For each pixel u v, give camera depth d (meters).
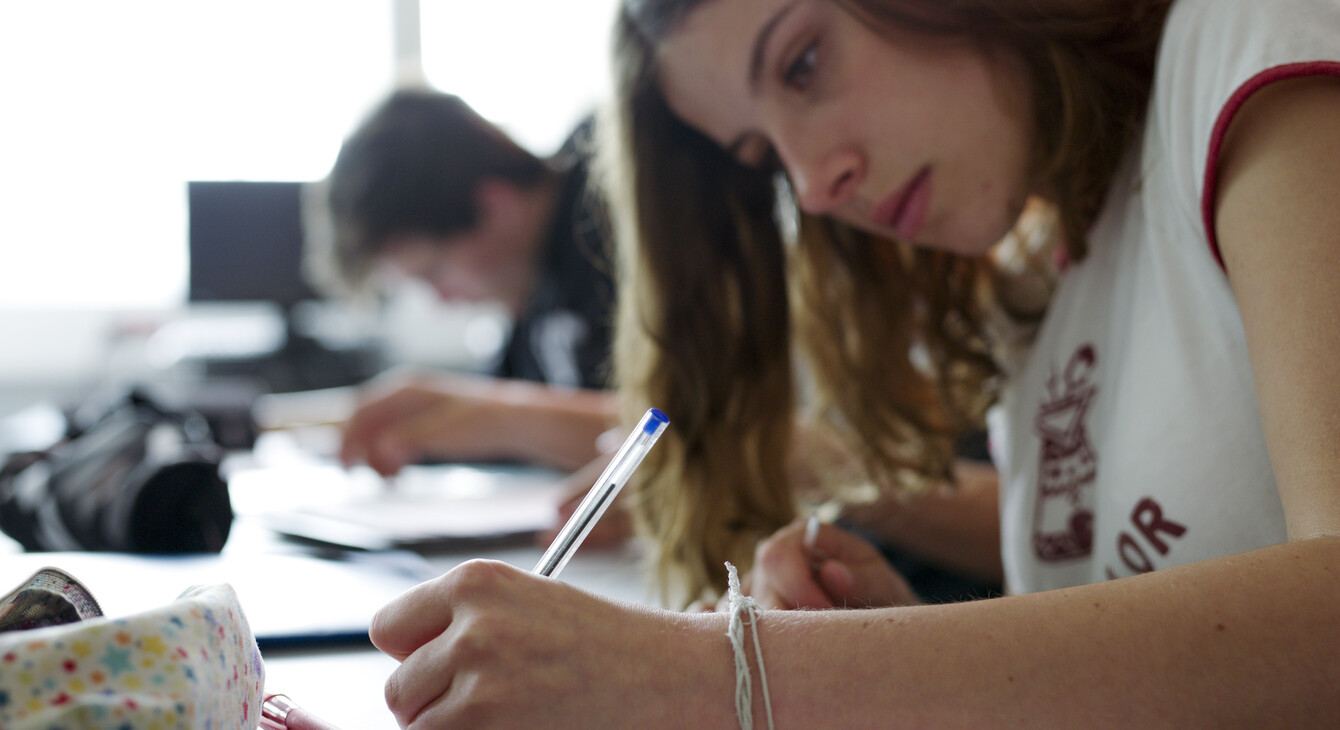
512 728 0.36
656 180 0.95
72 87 2.68
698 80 0.77
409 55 2.89
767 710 0.36
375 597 0.67
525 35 2.95
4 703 0.28
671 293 0.96
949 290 0.94
